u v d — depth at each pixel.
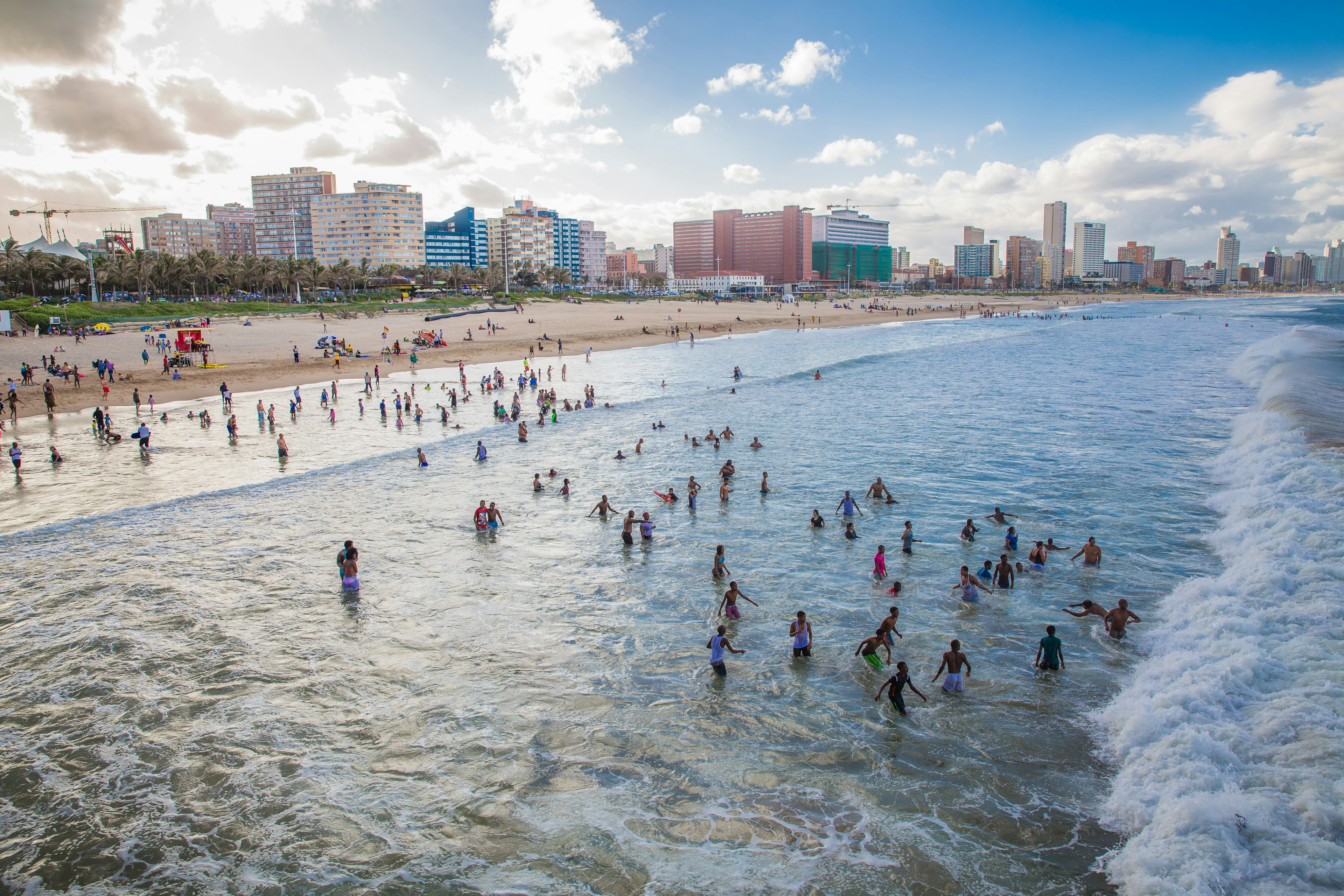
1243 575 19.33
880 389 61.47
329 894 10.27
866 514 27.56
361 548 24.62
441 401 55.97
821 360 85.88
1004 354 92.75
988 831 11.32
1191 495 28.83
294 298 155.75
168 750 13.66
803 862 10.74
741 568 22.66
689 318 154.50
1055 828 11.32
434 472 34.53
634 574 22.38
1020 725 14.20
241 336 95.56
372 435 43.03
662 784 12.66
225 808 12.09
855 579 21.69
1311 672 14.03
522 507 29.16
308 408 52.12
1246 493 26.70
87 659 17.03
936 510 27.88
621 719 14.69
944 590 20.73
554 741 13.95
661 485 32.16
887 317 186.00
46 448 38.94
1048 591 20.34
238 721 14.62
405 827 11.63
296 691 15.73
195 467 35.38
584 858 10.90
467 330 114.81
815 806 12.02
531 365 80.19
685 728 14.38
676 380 68.38
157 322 104.12
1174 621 17.92
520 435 41.41
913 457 36.53
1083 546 23.64
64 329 90.38
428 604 20.23
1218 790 11.27
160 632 18.47
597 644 17.91
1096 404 52.22
